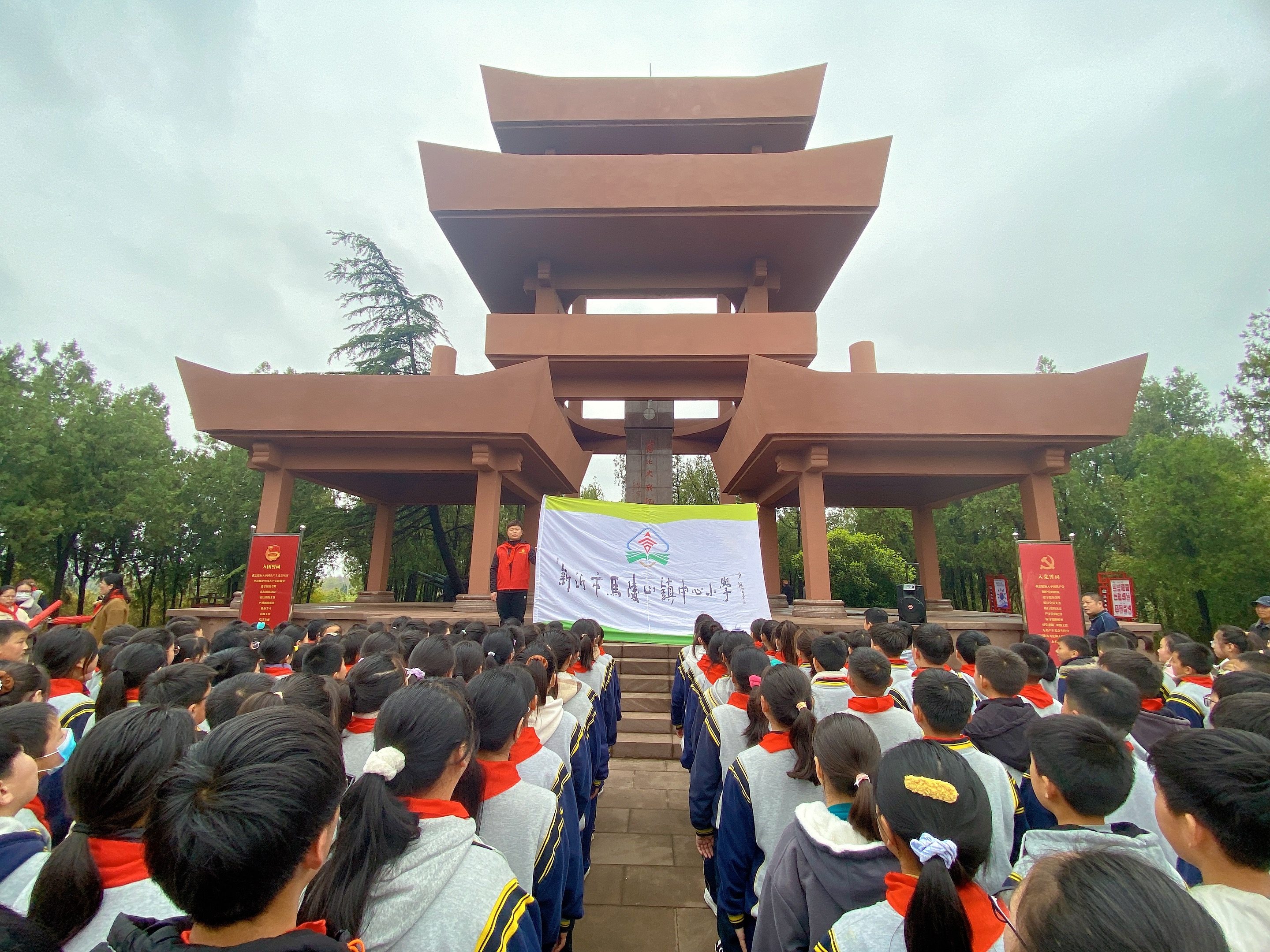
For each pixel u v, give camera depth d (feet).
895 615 39.06
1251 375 58.34
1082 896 2.99
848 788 6.26
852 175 41.65
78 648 11.57
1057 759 5.69
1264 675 10.21
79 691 11.51
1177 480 55.67
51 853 5.54
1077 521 70.33
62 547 63.36
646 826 16.39
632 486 48.83
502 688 7.18
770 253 46.34
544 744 10.14
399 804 4.49
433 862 4.36
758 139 47.62
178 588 77.97
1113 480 71.46
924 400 31.71
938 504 47.80
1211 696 12.46
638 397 45.29
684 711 18.90
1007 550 71.00
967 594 82.84
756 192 41.78
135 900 4.74
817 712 11.41
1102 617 27.96
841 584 70.18
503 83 46.47
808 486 33.50
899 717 9.77
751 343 42.16
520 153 48.67
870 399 31.60
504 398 32.60
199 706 9.18
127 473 62.75
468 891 4.33
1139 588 57.88
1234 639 17.22
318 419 32.91
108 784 4.82
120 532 66.80
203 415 33.09
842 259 47.19
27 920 4.26
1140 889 2.94
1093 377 31.68
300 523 64.59
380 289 64.54
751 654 10.96
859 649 10.19
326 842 3.80
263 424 32.99
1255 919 4.28
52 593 69.26
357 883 4.06
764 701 8.50
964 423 31.68
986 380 31.81
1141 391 82.69
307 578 69.31
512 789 6.88
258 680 9.11
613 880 13.55
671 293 50.39
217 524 69.72
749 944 8.29
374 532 49.11
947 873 4.08
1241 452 56.44
